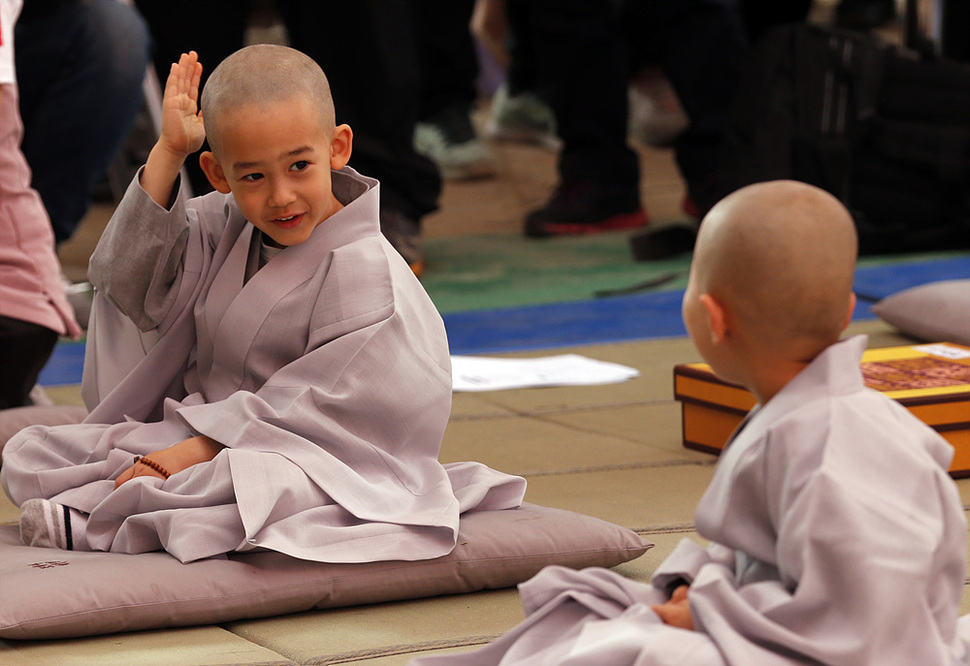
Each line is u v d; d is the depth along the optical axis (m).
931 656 2.47
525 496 4.94
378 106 9.85
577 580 2.92
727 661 2.49
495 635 3.51
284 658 3.34
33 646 3.43
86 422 4.41
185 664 3.27
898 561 2.44
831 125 10.52
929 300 7.55
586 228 12.38
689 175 12.00
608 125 12.27
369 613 3.74
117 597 3.51
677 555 2.90
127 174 10.62
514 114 16.12
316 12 9.65
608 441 5.85
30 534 4.02
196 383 4.40
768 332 2.70
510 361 7.58
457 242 12.11
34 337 6.21
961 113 10.74
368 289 4.09
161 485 3.93
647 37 12.32
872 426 2.57
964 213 10.94
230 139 3.85
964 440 5.07
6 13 6.15
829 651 2.45
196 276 4.32
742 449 2.68
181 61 4.26
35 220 6.32
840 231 2.70
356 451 3.98
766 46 10.65
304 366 4.04
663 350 7.99
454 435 6.02
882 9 18.05
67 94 8.22
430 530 3.83
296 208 3.95
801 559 2.49
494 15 15.91
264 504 3.71
